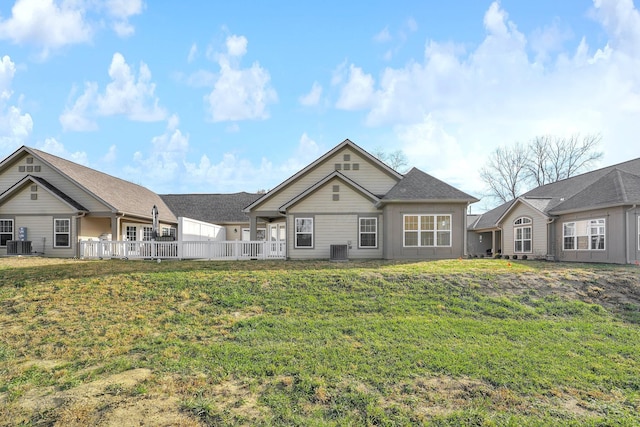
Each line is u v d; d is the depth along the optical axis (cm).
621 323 888
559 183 2756
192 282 1172
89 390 550
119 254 1972
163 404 507
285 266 1480
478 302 1005
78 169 2372
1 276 1291
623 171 1997
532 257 2316
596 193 1936
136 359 670
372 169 2156
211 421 465
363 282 1159
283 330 809
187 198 3400
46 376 606
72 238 2094
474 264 1516
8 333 811
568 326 853
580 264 1628
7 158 2181
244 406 503
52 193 2073
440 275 1229
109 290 1110
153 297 1047
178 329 826
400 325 830
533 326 848
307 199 1967
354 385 562
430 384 569
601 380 594
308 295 1051
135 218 2412
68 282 1192
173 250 1930
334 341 743
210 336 784
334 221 1958
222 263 1609
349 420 471
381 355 673
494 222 2786
